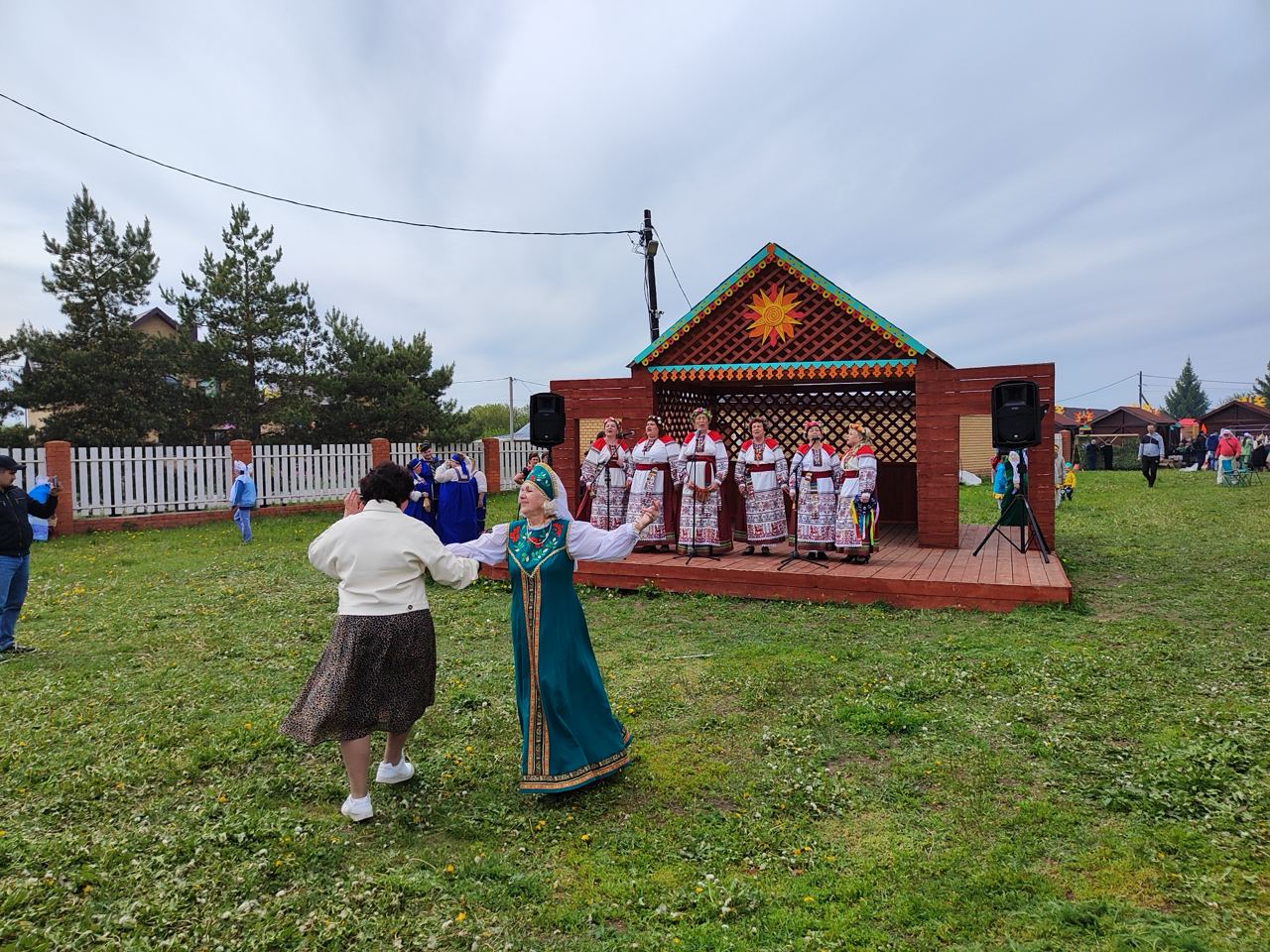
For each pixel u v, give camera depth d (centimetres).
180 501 1677
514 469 2433
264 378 2155
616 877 332
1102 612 750
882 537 1118
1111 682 536
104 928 291
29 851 346
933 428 988
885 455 1266
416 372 2358
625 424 1102
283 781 428
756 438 945
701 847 352
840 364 1005
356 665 371
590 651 428
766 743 460
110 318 2058
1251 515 1416
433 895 318
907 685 539
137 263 2053
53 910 303
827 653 635
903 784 405
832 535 897
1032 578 786
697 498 942
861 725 479
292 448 1859
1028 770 416
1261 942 270
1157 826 353
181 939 285
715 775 424
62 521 1471
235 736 488
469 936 292
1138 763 412
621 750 421
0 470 658
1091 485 2270
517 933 296
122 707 548
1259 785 377
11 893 308
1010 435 886
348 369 2264
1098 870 323
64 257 2008
